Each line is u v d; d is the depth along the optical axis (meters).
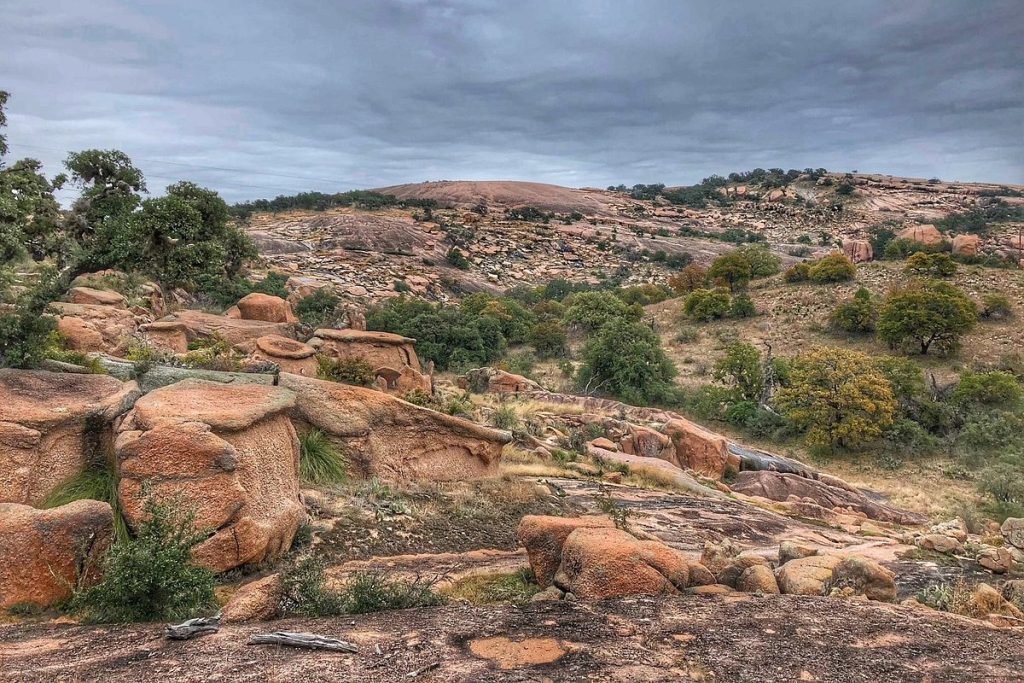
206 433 7.79
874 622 5.93
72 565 6.52
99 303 20.77
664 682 4.45
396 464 12.52
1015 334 49.75
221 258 14.24
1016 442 32.06
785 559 9.26
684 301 66.62
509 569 9.14
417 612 6.28
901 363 37.62
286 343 21.38
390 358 25.62
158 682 4.28
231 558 7.54
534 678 4.48
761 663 4.86
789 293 64.94
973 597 7.27
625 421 27.00
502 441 14.43
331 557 8.70
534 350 53.91
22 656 4.80
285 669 4.55
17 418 7.80
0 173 18.31
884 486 28.67
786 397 34.66
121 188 16.22
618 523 9.12
